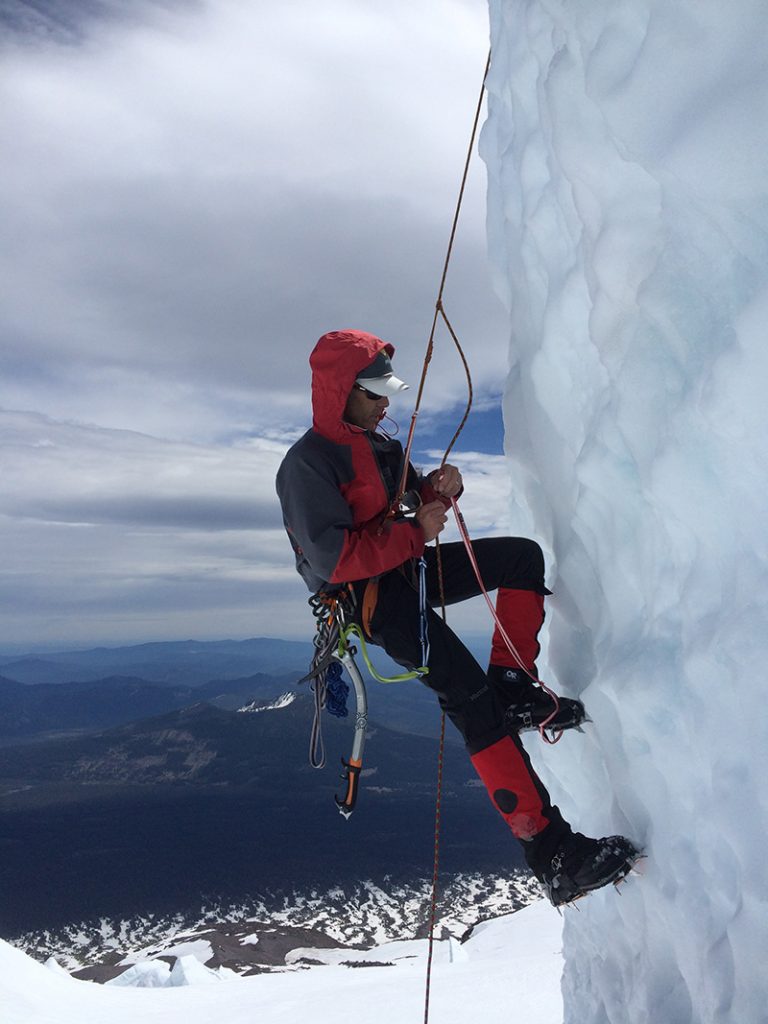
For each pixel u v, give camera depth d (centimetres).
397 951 2586
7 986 865
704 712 153
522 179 252
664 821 180
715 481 147
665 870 180
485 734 217
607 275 174
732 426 134
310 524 224
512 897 13262
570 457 237
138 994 988
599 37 154
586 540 218
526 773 214
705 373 138
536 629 239
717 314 144
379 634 227
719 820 142
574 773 250
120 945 13250
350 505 234
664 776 175
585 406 224
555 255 236
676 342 155
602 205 176
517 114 258
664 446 155
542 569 242
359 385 233
